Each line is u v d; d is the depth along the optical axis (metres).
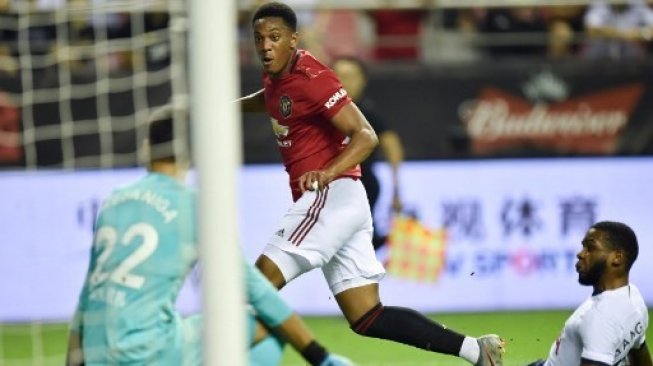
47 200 40.66
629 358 24.55
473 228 43.53
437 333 25.19
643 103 43.75
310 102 24.89
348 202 25.11
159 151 21.45
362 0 46.47
